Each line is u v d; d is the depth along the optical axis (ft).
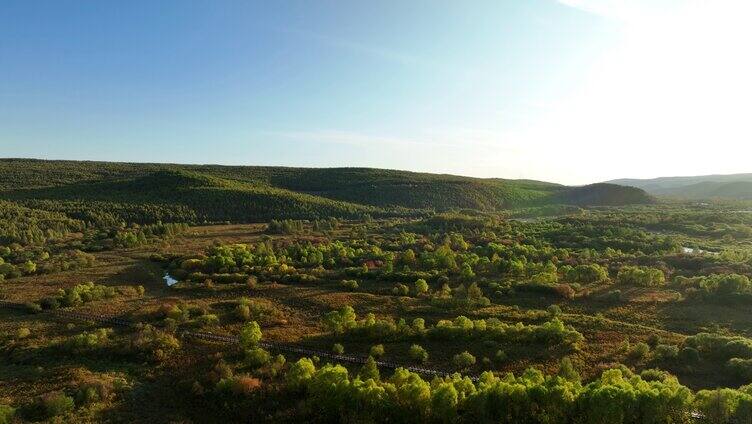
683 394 161.17
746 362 209.46
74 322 278.05
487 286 355.36
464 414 168.86
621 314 294.25
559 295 330.13
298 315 293.43
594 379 205.36
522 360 223.92
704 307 305.53
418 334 249.55
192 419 181.88
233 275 379.96
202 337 250.98
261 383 199.62
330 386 179.73
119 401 190.19
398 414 171.22
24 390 195.31
